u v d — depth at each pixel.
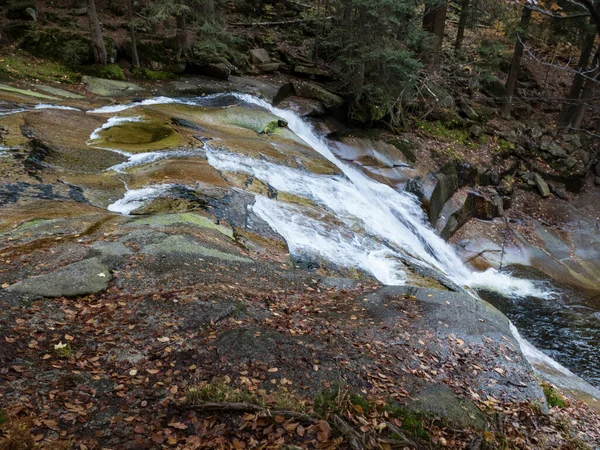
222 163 11.16
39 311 4.68
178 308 5.10
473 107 22.17
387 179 16.27
